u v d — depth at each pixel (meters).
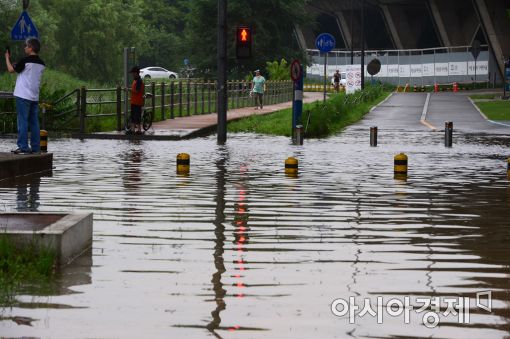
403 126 57.56
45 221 14.17
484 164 32.16
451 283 11.96
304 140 45.16
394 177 27.19
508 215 18.80
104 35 132.88
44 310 10.32
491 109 77.19
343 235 15.93
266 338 9.33
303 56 148.38
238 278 12.15
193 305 10.64
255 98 80.06
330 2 183.62
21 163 26.62
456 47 148.12
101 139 44.75
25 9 34.66
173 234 15.86
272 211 19.16
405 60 152.62
